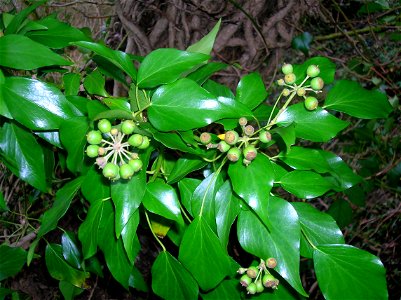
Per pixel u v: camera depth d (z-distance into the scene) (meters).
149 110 0.22
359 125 0.61
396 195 0.64
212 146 0.23
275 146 0.51
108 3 0.49
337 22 0.57
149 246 0.54
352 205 0.66
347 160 0.66
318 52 0.63
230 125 0.23
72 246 0.38
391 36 0.59
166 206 0.23
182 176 0.23
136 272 0.36
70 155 0.24
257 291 0.25
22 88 0.23
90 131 0.22
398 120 0.64
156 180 0.26
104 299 0.57
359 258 0.24
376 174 0.58
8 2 0.47
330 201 0.64
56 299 0.56
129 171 0.21
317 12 0.55
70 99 0.25
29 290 0.55
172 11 0.46
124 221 0.21
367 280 0.23
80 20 0.51
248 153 0.20
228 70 0.51
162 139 0.22
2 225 0.52
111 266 0.26
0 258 0.38
